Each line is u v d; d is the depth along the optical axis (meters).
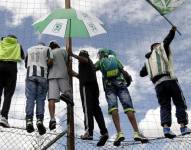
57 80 4.55
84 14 4.61
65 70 4.62
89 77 4.56
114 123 4.42
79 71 4.64
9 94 4.42
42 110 4.33
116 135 4.39
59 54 4.68
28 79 4.43
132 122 4.42
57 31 4.41
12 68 4.51
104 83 4.59
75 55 4.73
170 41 4.55
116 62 4.63
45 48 4.61
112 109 4.45
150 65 4.56
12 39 4.66
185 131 4.30
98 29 4.51
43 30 4.42
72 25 4.50
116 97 4.52
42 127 4.28
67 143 4.68
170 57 4.56
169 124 4.31
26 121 4.24
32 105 4.31
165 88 4.41
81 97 4.57
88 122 4.43
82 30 4.47
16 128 4.45
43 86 4.43
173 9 4.62
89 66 4.63
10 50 4.59
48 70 4.60
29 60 4.52
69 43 4.96
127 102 4.48
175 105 4.39
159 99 4.42
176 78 4.44
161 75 4.46
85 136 4.40
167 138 4.63
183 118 4.32
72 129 4.71
